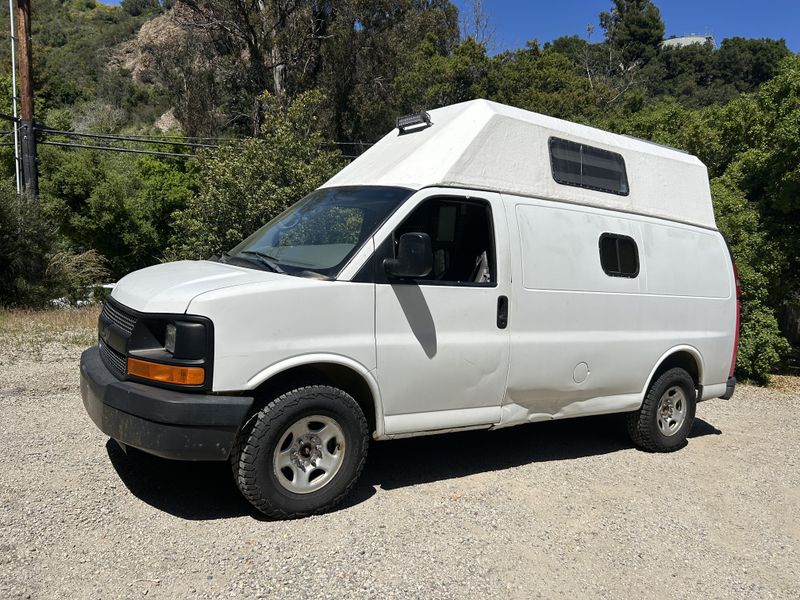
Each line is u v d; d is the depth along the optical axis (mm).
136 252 31016
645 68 68375
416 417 4422
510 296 4770
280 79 32812
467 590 3406
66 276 16219
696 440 6637
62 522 3770
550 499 4680
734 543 4250
